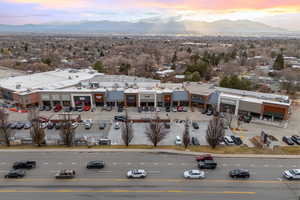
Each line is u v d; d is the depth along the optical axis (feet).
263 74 436.76
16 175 134.51
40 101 268.62
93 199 117.60
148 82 309.42
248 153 163.94
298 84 347.15
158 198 118.21
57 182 130.72
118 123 217.77
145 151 166.71
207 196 119.75
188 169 143.95
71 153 163.12
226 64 495.41
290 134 204.54
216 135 171.32
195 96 265.13
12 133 199.00
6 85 293.84
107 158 156.56
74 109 262.06
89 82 303.07
